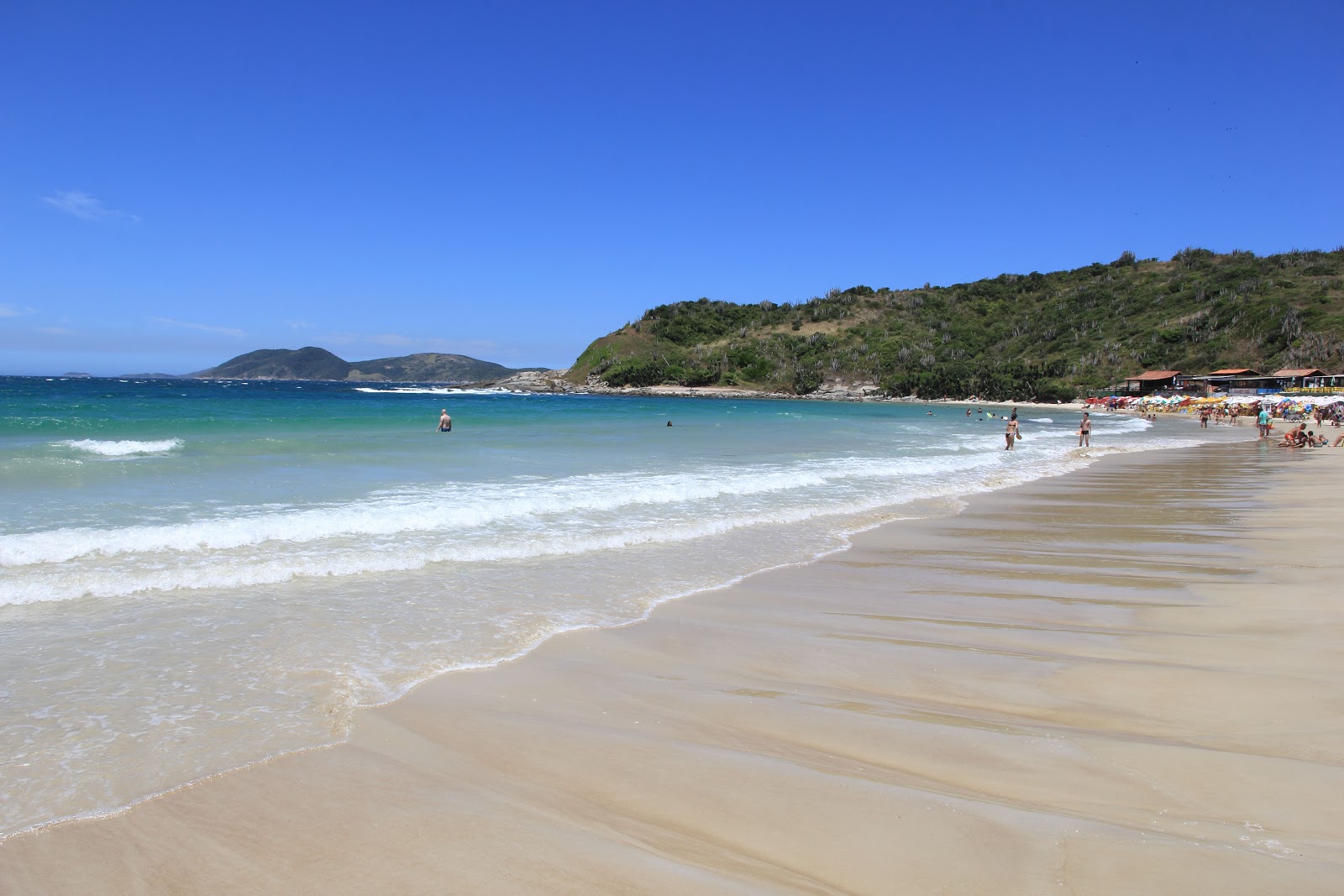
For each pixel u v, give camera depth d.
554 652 5.62
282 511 10.86
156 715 4.35
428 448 20.88
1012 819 3.17
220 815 3.32
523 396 109.50
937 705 4.62
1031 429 44.19
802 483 15.91
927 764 3.75
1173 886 2.65
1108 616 6.71
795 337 151.62
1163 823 3.12
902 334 143.25
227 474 14.50
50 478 13.04
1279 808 3.22
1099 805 3.29
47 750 3.90
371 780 3.63
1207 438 37.41
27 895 2.77
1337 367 80.25
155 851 3.07
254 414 32.66
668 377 142.88
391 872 2.90
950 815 3.21
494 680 5.02
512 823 3.24
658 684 4.98
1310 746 3.86
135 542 8.69
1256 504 13.80
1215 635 6.02
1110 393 97.12
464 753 3.92
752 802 3.38
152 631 5.89
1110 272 145.38
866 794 3.43
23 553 7.98
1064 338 123.06
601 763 3.79
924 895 2.67
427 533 9.96
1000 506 13.77
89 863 2.98
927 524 11.76
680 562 8.87
